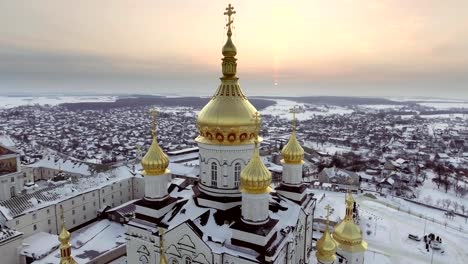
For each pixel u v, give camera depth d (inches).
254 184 1435.8
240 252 1476.4
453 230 3619.6
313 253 2448.3
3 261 2682.1
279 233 1631.4
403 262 2901.1
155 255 1707.7
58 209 3467.0
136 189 4402.1
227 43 1708.9
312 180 5782.5
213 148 1717.5
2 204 3161.9
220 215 1670.8
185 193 1962.4
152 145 1761.8
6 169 4229.8
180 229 1600.6
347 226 1718.8
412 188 5408.5
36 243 2999.5
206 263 1539.1
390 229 3567.9
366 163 6948.8
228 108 1680.6
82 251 2847.0
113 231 3248.0
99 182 4114.2
